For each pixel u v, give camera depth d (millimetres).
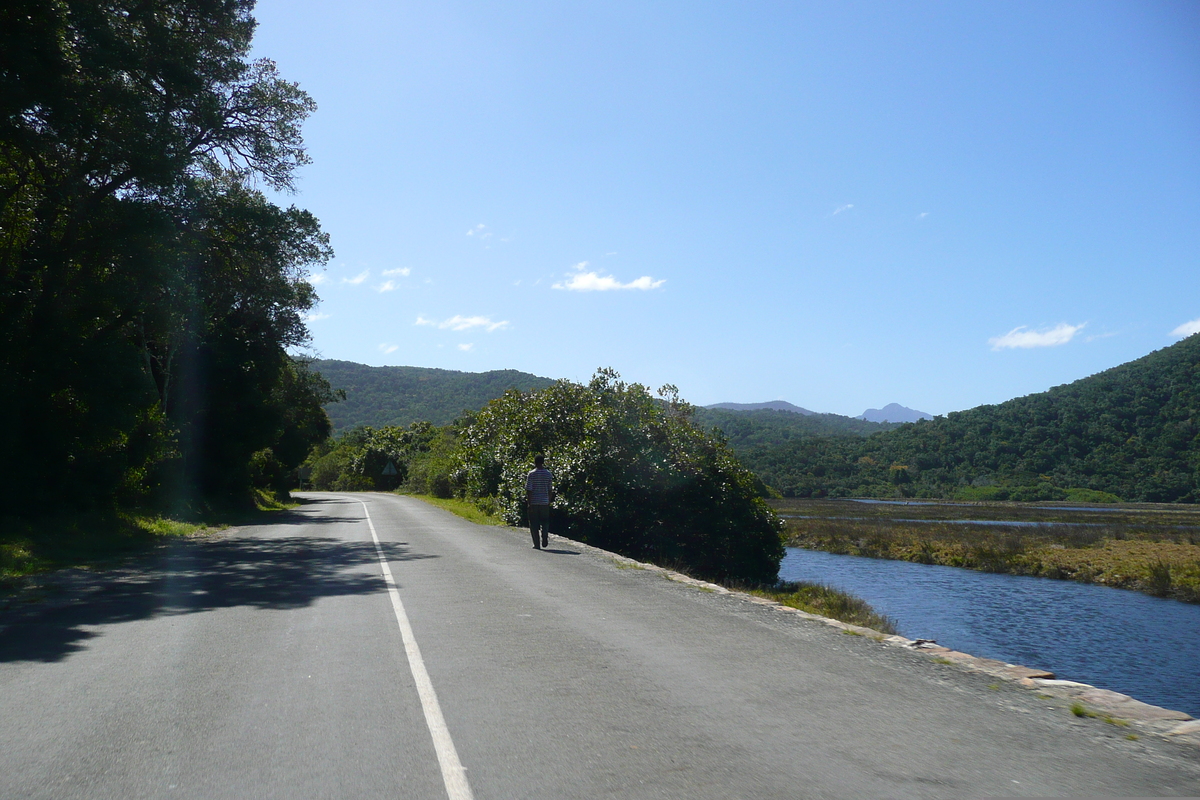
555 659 6957
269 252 23219
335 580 12133
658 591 11281
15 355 17750
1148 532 41562
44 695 5855
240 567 13852
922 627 19844
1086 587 27484
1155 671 15305
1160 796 4016
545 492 17641
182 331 24500
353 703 5605
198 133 21344
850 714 5398
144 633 8117
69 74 16422
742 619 9086
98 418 18891
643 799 3965
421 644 7535
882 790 4086
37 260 18094
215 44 21266
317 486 105375
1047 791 4078
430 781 4191
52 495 18469
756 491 26703
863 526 48562
